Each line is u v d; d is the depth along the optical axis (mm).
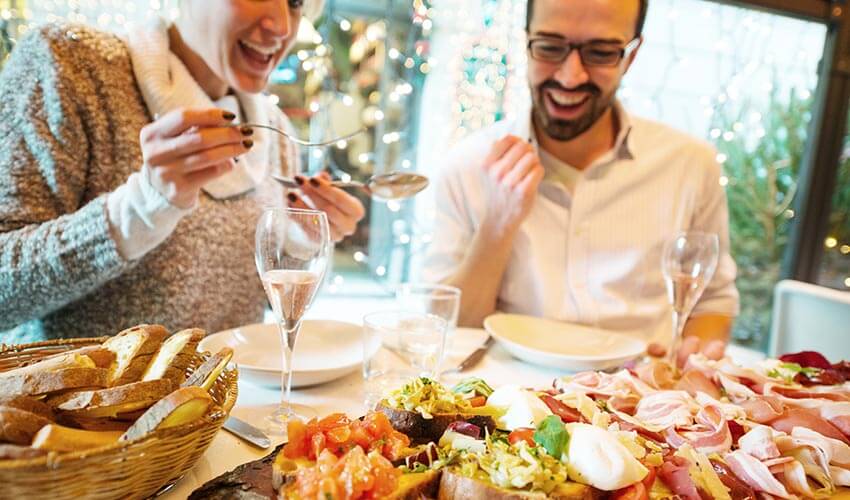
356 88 3293
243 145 996
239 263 1442
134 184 1008
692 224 1816
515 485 561
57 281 1036
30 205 1137
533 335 1307
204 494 558
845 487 708
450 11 3152
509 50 3129
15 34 2104
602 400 836
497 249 1568
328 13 2988
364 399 889
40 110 1175
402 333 946
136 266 1275
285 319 768
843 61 2947
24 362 735
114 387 604
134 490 527
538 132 1787
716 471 674
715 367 980
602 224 1693
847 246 3170
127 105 1277
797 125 3117
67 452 496
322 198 1206
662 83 3195
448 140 3270
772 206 3217
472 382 803
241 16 1252
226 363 650
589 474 583
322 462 542
